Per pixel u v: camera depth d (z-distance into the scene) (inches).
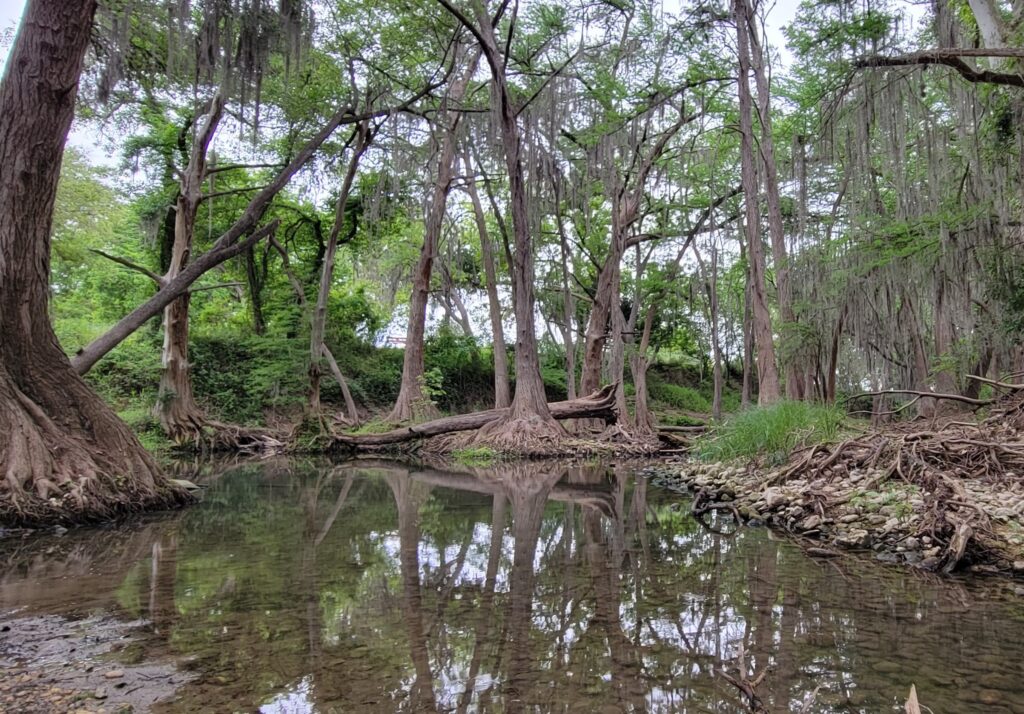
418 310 812.6
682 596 153.0
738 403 1386.6
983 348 512.1
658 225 1007.0
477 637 124.8
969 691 99.9
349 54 564.4
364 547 211.8
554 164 669.9
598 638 124.6
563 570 179.5
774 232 629.0
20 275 267.6
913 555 191.0
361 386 1021.8
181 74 436.1
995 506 207.9
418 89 633.6
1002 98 420.8
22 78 260.8
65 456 265.7
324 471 496.7
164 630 128.9
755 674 106.7
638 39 700.0
